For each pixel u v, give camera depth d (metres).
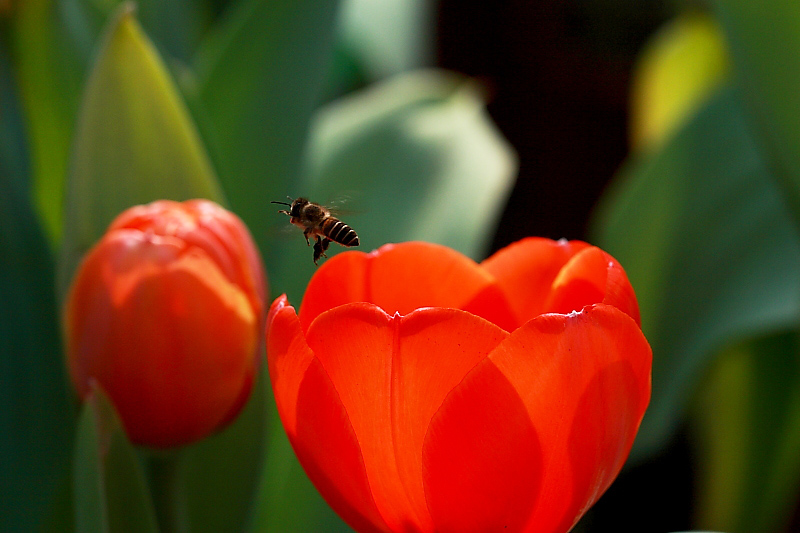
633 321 0.59
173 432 0.64
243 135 0.74
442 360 0.58
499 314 0.63
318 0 0.74
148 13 0.78
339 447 0.59
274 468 0.72
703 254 0.79
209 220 0.64
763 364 0.84
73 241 0.67
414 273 0.62
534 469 0.58
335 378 0.59
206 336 0.63
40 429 0.69
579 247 0.63
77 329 0.63
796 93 0.68
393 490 0.59
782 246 0.78
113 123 0.67
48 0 0.73
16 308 0.69
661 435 0.78
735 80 0.70
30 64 0.73
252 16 0.74
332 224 0.72
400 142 0.79
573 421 0.58
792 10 0.68
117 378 0.63
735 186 0.80
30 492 0.69
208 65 0.75
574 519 0.59
